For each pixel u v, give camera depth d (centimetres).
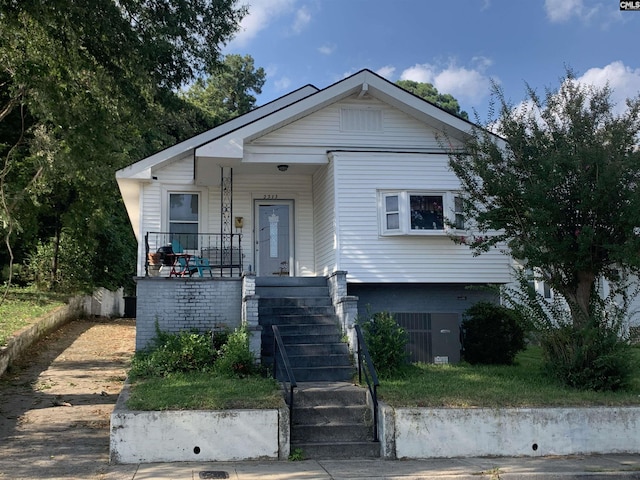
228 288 1252
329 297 1342
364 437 907
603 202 1024
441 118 1484
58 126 1316
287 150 1471
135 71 1248
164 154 1521
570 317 1116
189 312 1234
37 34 1198
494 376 1136
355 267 1405
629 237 1016
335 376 1096
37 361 1511
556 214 1052
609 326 1081
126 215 3089
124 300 3219
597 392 1000
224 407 852
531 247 1065
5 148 1969
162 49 1330
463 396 939
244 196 1631
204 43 1486
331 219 1451
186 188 1587
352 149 1491
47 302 2231
